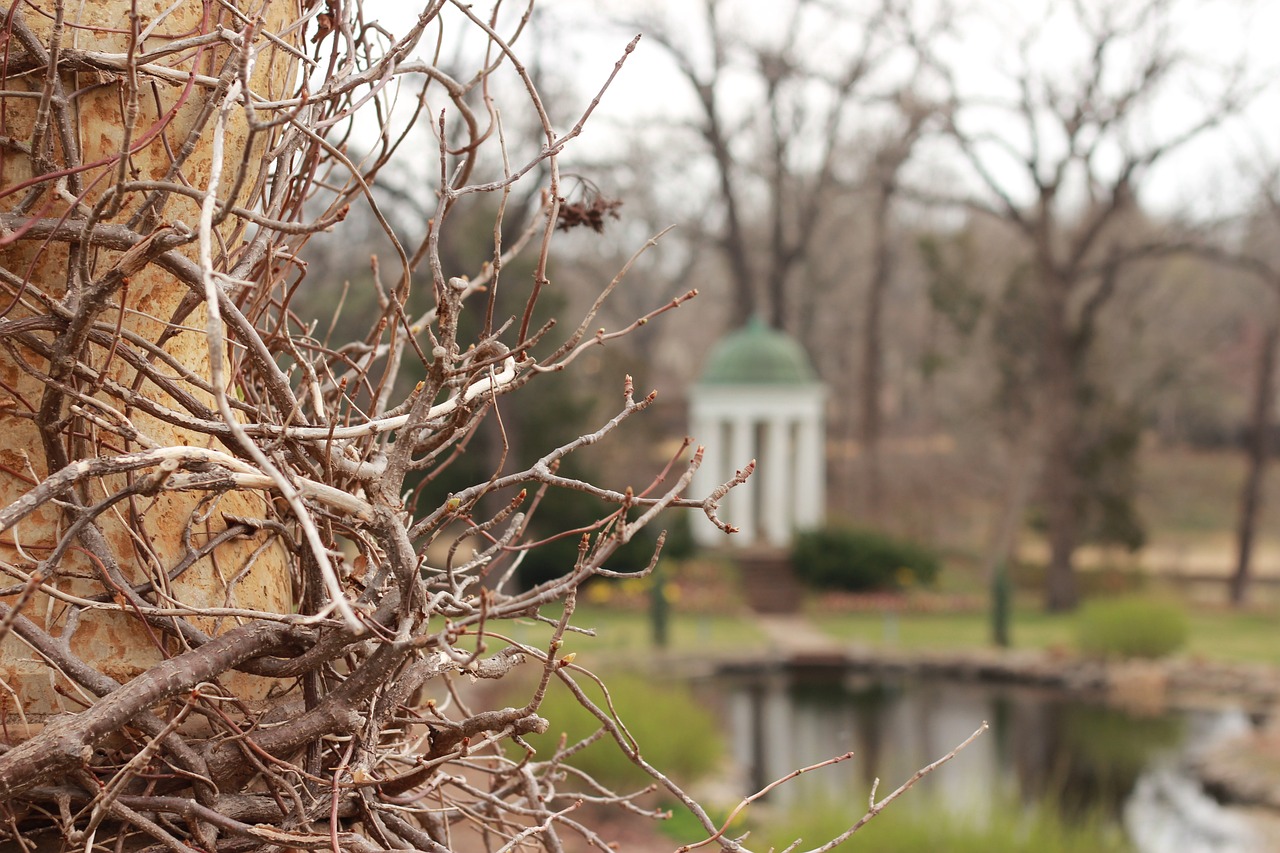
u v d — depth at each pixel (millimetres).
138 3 1521
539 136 19094
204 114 1351
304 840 1308
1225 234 33312
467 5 1543
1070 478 29453
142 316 1507
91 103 1492
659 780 1608
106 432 1507
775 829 8328
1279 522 42219
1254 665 20688
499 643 4824
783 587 28250
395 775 1584
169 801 1317
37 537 1460
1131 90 26469
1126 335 34562
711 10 31844
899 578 28812
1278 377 37656
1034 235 29266
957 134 28562
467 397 1500
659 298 44125
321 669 1519
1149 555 40531
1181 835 11555
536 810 1780
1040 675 20719
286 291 1724
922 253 32312
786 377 30000
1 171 1433
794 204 37688
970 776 13469
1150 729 16781
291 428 1388
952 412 45219
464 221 21906
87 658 1447
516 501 1476
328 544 1475
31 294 1458
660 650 21578
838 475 44719
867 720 17297
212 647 1368
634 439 34500
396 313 1653
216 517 1573
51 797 1367
